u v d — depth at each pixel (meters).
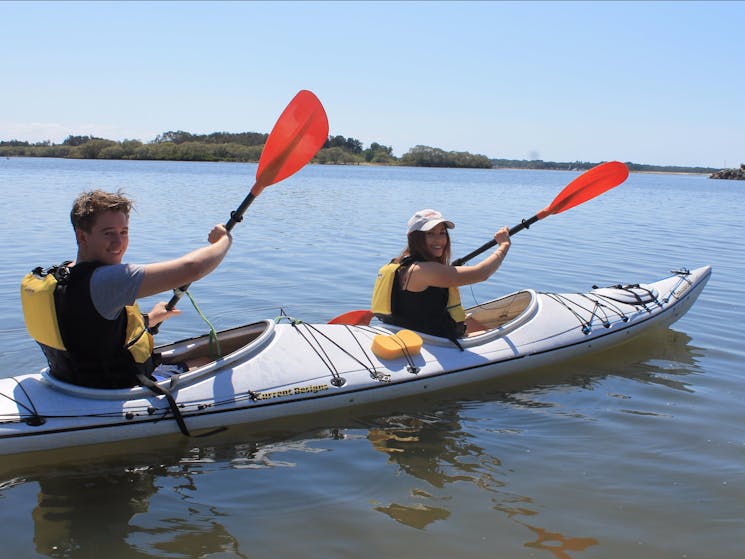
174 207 15.24
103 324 2.86
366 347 3.88
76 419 2.99
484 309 4.95
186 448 3.20
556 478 2.99
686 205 22.84
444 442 3.34
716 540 2.54
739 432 3.52
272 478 2.95
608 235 12.09
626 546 2.49
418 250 4.02
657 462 3.16
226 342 3.74
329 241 10.12
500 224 13.73
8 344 4.65
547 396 4.00
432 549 2.44
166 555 2.38
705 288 7.20
